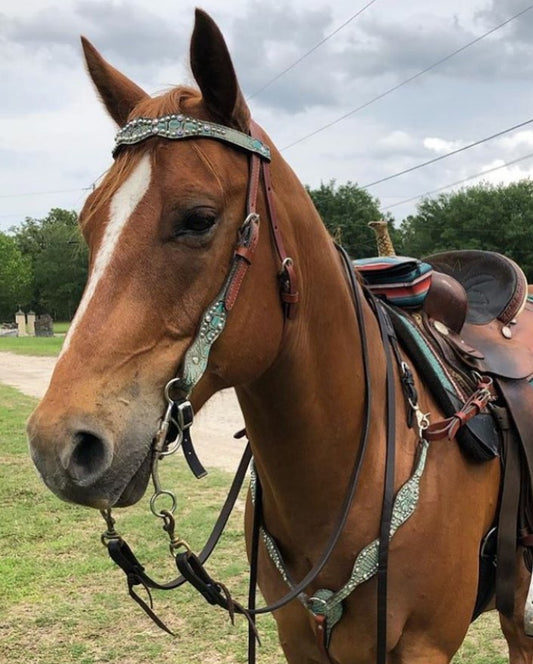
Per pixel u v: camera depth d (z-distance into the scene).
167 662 3.12
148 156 1.34
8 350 24.02
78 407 1.20
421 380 1.97
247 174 1.41
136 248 1.29
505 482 2.02
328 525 1.73
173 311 1.31
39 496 5.75
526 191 39.94
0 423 9.16
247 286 1.40
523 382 2.13
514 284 2.42
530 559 2.13
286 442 1.66
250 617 1.72
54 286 39.97
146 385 1.28
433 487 1.78
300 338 1.57
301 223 1.58
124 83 1.64
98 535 4.74
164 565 4.18
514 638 2.53
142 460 1.27
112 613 3.58
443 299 2.13
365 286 1.98
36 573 4.08
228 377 1.44
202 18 1.34
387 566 1.67
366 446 1.72
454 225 41.38
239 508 5.27
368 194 34.62
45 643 3.27
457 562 1.80
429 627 1.79
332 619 1.74
